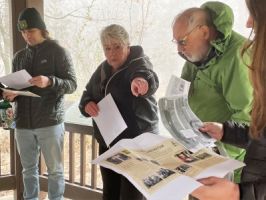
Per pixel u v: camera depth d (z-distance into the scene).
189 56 1.65
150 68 2.07
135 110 2.08
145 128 2.09
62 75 2.58
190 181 0.94
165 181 0.96
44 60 2.56
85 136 2.90
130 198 2.08
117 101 2.12
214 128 1.34
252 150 0.93
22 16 2.54
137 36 3.21
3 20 3.54
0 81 2.42
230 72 1.54
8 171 3.35
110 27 2.10
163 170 1.01
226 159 1.04
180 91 1.43
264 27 0.83
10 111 2.57
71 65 2.63
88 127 2.79
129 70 2.08
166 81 2.99
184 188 0.92
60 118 2.64
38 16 2.57
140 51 2.13
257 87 0.86
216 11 1.57
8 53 3.65
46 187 3.03
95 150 2.79
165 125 1.30
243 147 1.30
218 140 1.33
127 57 2.11
